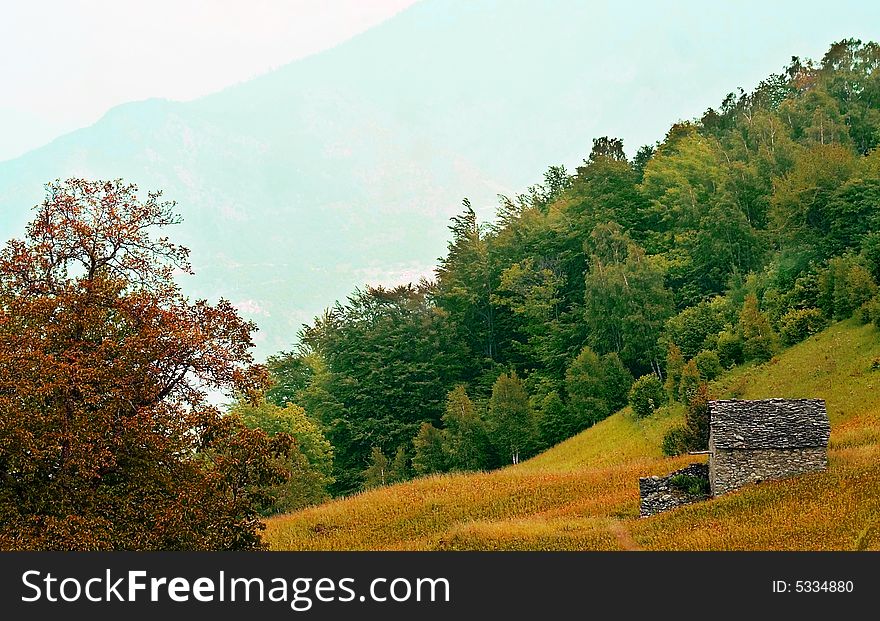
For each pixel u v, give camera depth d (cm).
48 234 4272
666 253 14238
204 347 4231
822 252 11806
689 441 7981
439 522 6656
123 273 4459
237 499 4278
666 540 5275
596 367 11606
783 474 5803
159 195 4566
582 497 6825
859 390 8331
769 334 9981
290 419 10800
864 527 4897
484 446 11600
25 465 3794
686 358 11425
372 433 13350
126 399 4022
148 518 3969
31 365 3878
